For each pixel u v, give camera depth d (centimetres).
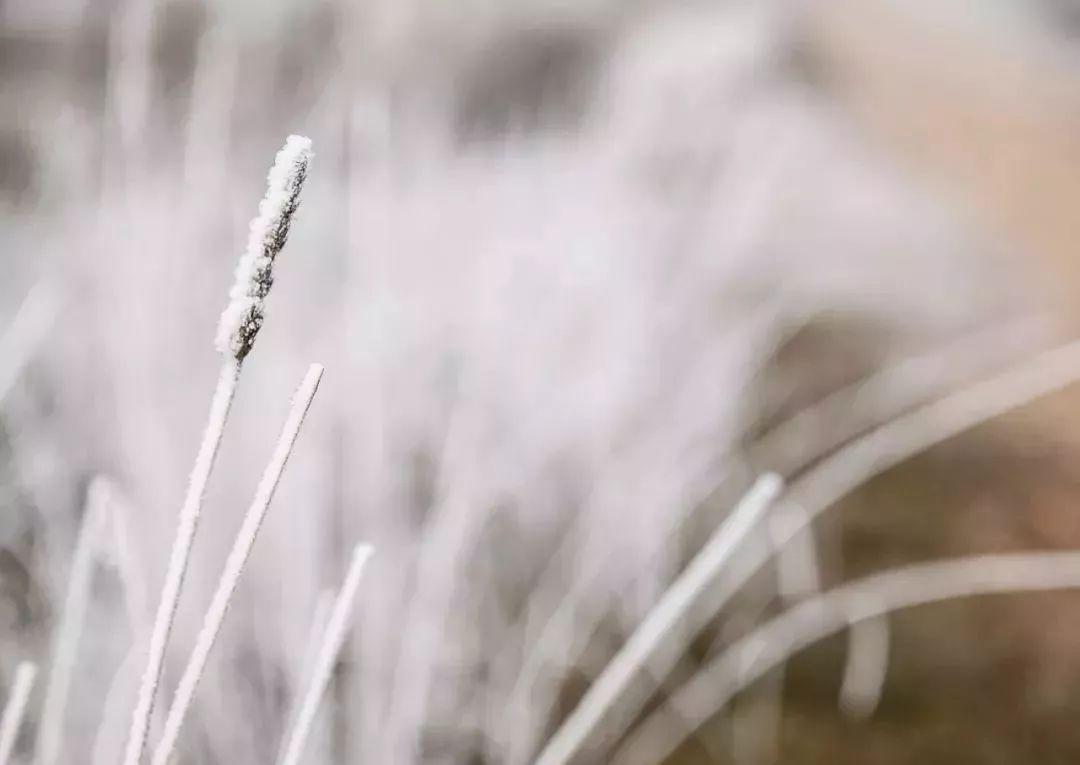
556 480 108
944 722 94
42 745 68
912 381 129
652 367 113
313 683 61
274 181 54
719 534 71
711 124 143
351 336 96
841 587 104
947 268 158
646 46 167
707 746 92
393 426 96
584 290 117
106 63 127
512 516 105
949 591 104
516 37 168
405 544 90
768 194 140
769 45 183
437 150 126
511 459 103
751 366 125
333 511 89
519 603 101
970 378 130
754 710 95
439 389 103
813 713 95
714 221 133
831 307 147
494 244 120
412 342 102
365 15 120
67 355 100
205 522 85
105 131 104
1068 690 97
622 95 155
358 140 107
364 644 82
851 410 127
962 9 253
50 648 80
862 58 222
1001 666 99
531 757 88
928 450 126
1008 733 94
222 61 107
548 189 137
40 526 91
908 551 111
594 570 97
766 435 124
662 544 103
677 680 97
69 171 114
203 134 102
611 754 92
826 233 156
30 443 95
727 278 131
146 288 93
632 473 105
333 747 81
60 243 108
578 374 112
